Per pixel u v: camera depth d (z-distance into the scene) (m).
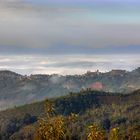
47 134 49.34
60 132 49.62
